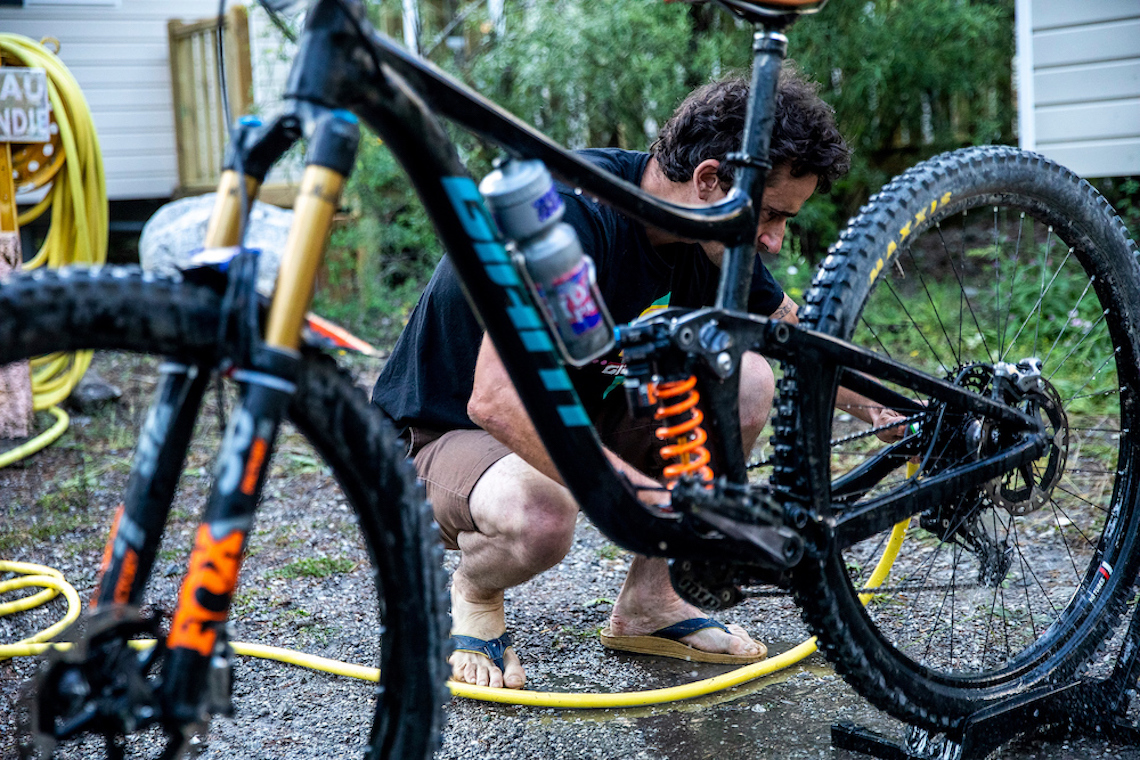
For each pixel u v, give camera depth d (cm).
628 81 708
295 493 365
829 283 164
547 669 223
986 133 799
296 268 109
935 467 178
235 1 802
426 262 725
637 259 195
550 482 194
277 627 250
